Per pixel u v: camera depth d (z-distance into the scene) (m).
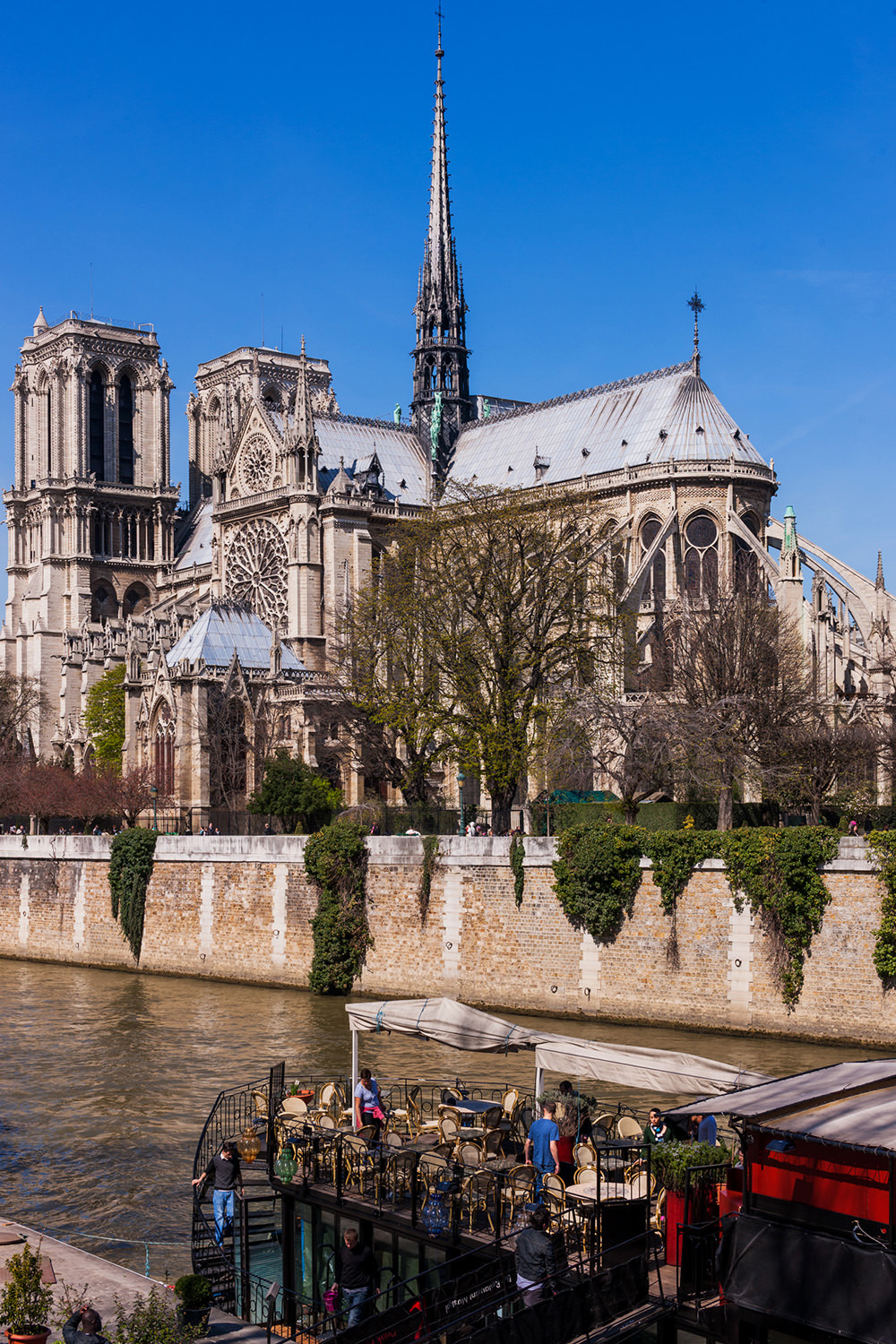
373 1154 35.53
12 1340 26.66
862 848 61.97
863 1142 24.00
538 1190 32.31
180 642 131.75
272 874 85.56
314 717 121.00
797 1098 26.39
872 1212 24.91
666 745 82.00
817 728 90.44
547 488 120.50
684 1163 28.89
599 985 70.19
